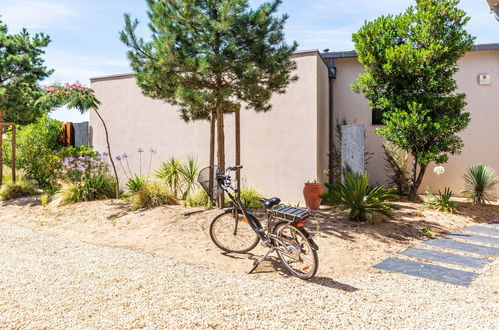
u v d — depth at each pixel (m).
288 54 6.76
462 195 9.73
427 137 8.09
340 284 3.81
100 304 3.18
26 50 10.12
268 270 4.27
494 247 5.33
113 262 4.43
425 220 6.77
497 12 7.53
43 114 11.30
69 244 5.33
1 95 9.67
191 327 2.78
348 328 2.80
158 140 10.16
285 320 2.93
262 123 8.82
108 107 10.90
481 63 9.80
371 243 5.29
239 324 2.84
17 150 11.23
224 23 5.89
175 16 6.23
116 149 10.75
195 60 5.99
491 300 3.40
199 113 7.43
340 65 10.66
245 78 6.44
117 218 6.77
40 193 9.77
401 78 8.25
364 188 6.26
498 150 9.66
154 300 3.28
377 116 10.34
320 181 8.80
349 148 9.39
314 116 8.30
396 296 3.49
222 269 4.27
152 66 6.54
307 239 3.98
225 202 7.27
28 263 4.38
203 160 9.55
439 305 3.27
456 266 4.46
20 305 3.13
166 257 4.68
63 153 10.88
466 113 7.89
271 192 8.72
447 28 7.86
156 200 7.26
